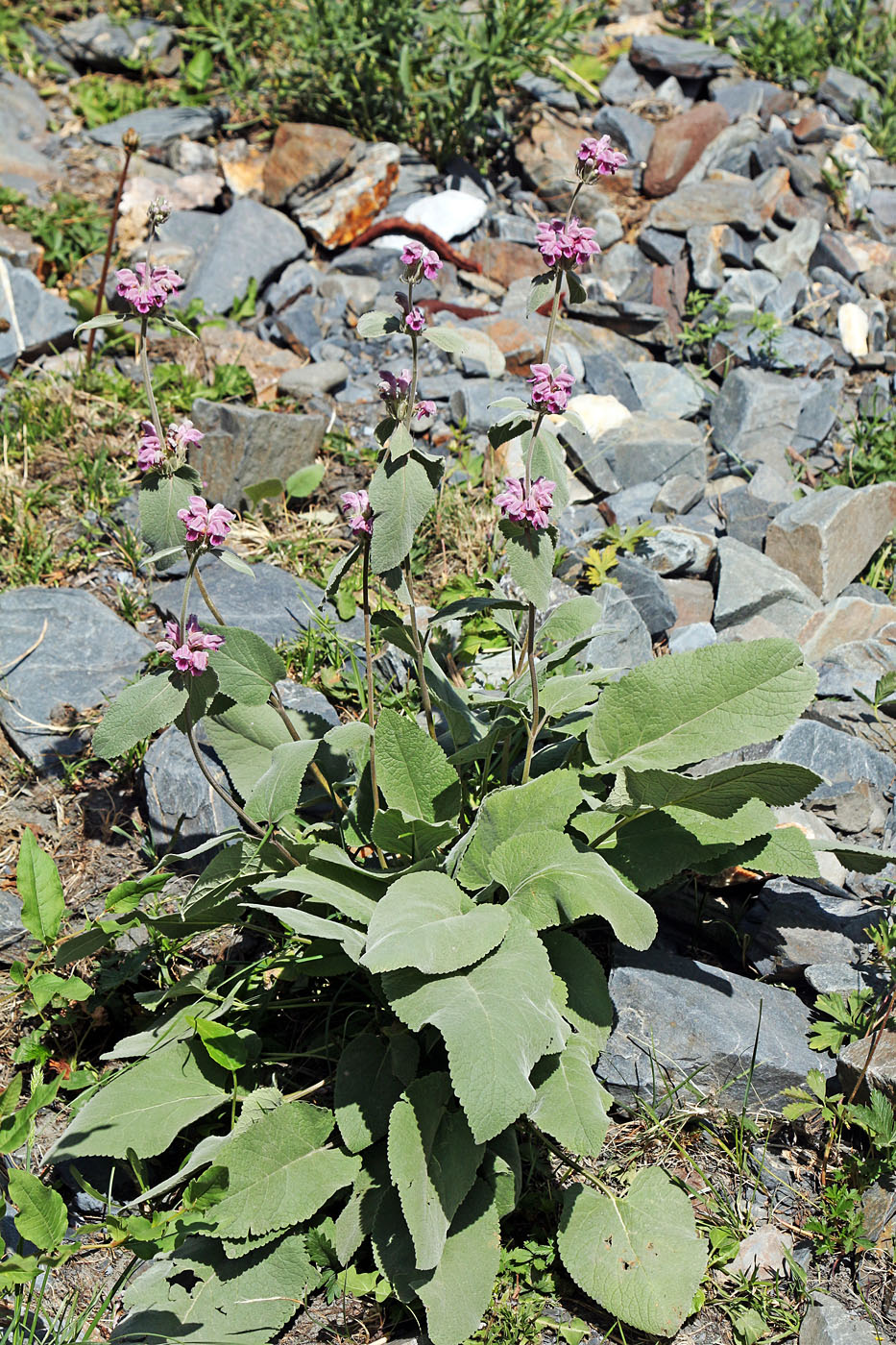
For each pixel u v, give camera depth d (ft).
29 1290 5.03
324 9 9.59
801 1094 5.20
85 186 9.43
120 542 6.88
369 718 5.47
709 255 8.59
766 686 5.46
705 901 5.73
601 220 8.98
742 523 7.03
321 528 7.02
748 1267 5.05
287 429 7.02
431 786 5.39
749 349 7.93
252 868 5.29
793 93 10.30
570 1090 5.07
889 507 6.94
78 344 7.82
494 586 5.53
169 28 11.16
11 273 7.84
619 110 9.70
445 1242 4.99
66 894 5.83
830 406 7.62
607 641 6.33
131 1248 4.98
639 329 8.29
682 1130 5.32
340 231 8.88
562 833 5.25
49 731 6.22
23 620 6.49
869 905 5.66
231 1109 5.24
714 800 5.32
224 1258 5.03
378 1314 5.02
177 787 5.92
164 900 5.75
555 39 9.93
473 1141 4.99
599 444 7.36
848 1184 5.16
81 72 11.01
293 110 10.18
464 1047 4.81
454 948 4.99
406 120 9.74
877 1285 5.03
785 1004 5.47
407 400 5.13
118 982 5.50
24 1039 5.41
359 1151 5.14
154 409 5.27
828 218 9.29
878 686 6.14
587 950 5.33
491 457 7.11
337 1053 5.40
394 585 5.26
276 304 8.45
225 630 5.41
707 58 10.25
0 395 7.50
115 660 6.43
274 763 5.32
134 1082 5.18
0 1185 5.20
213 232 9.04
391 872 5.30
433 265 5.04
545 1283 5.04
